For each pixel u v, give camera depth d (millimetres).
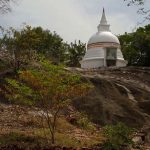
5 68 31594
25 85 21188
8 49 33531
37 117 24875
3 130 21562
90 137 22500
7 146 17844
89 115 28797
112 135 19125
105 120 28469
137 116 29406
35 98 20672
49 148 18438
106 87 33094
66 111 27969
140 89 34719
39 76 20141
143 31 52969
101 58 48938
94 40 50344
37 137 19906
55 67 20594
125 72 40844
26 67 31203
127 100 31625
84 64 49906
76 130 24469
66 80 20766
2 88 28266
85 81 32812
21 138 19266
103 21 52625
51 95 20359
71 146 19266
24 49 33656
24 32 35094
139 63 52781
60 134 21656
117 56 49625
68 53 60062
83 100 29844
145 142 23531
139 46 52344
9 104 26781
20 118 24672
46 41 52625
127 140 19328
